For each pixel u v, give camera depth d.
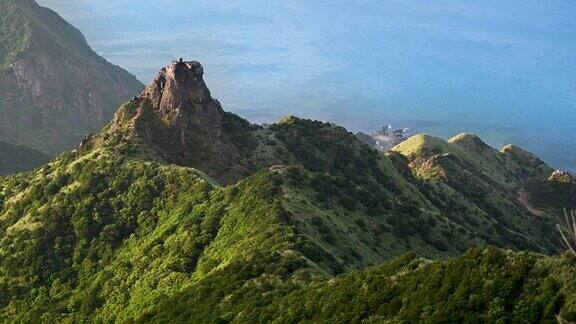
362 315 62.41
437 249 134.00
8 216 131.50
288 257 85.00
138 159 133.88
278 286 79.19
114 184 125.94
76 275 111.25
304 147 173.62
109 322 94.19
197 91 153.12
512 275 55.06
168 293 92.00
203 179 122.00
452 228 147.50
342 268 90.12
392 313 60.44
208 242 102.06
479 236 157.00
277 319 69.38
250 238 95.50
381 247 120.12
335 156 178.62
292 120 188.12
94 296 101.94
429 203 178.62
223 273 87.00
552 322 49.62
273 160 159.62
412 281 62.28
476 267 58.66
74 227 119.94
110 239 115.44
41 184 134.62
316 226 104.19
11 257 117.12
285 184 116.38
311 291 72.06
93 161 133.38
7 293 111.00
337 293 68.31
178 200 118.88
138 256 106.31
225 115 168.62
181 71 152.25
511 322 51.81
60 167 140.25
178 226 110.44
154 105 150.62
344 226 115.19
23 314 104.31
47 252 116.56
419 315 57.62
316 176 133.00
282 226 95.88
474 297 55.44
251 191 111.69
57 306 104.25
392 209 140.12
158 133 145.75
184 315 80.56
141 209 119.88
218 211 109.44
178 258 99.06
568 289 50.84
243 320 72.50
